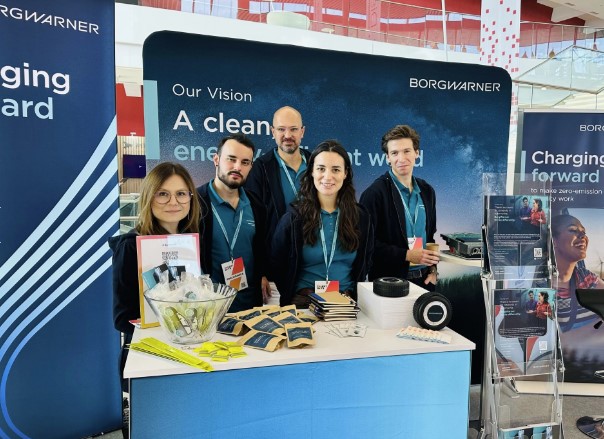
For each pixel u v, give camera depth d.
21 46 2.20
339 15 9.34
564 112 3.06
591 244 3.12
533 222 2.28
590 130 3.06
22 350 2.35
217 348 1.72
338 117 2.86
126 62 6.68
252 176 2.74
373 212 2.95
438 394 1.84
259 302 2.82
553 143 3.07
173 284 1.83
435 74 2.98
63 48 2.30
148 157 2.61
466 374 1.86
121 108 10.16
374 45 8.42
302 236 2.55
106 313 2.56
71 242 2.43
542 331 2.26
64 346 2.45
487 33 4.24
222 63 2.65
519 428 2.22
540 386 2.41
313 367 1.71
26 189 2.28
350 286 2.67
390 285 2.06
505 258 2.27
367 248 2.74
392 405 1.80
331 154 2.45
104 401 2.59
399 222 2.98
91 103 2.42
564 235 3.11
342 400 1.75
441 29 10.09
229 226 2.70
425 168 3.02
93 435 2.57
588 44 10.52
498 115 3.09
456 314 3.13
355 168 2.91
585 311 3.14
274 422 1.69
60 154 2.35
